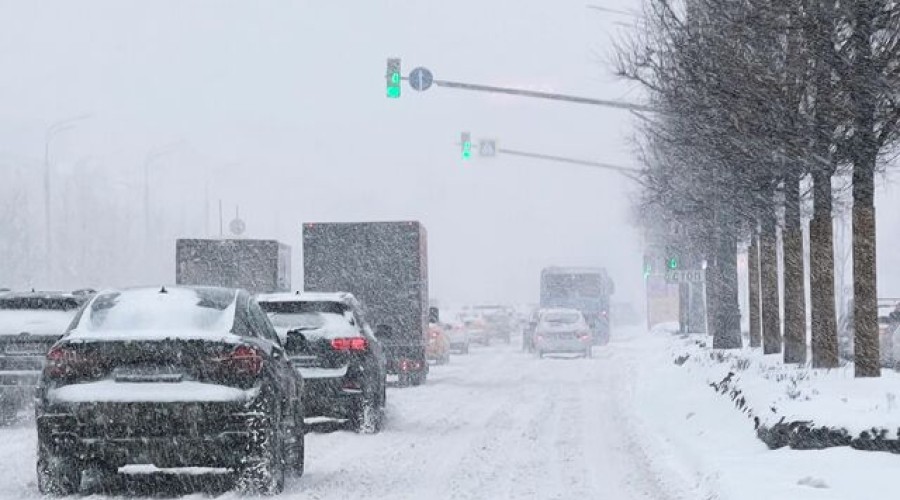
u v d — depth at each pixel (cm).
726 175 3581
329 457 2380
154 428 1755
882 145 2803
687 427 2798
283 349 2038
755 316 5244
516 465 2259
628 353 7712
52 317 3031
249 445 1784
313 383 2770
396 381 5200
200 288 1945
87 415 1750
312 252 4909
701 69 2912
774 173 3225
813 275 3148
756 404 2555
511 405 3756
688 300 8556
